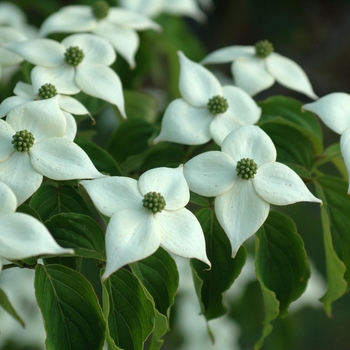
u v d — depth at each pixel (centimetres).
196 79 98
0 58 100
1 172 89
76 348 88
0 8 121
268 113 100
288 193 90
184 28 121
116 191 89
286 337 120
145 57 114
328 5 183
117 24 106
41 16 131
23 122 91
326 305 97
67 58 98
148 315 88
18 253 85
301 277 94
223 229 90
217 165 91
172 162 99
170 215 89
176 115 96
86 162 90
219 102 96
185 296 119
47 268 89
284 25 170
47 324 87
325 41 175
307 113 100
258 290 120
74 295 89
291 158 97
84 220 90
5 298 96
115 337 89
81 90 98
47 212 92
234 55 104
